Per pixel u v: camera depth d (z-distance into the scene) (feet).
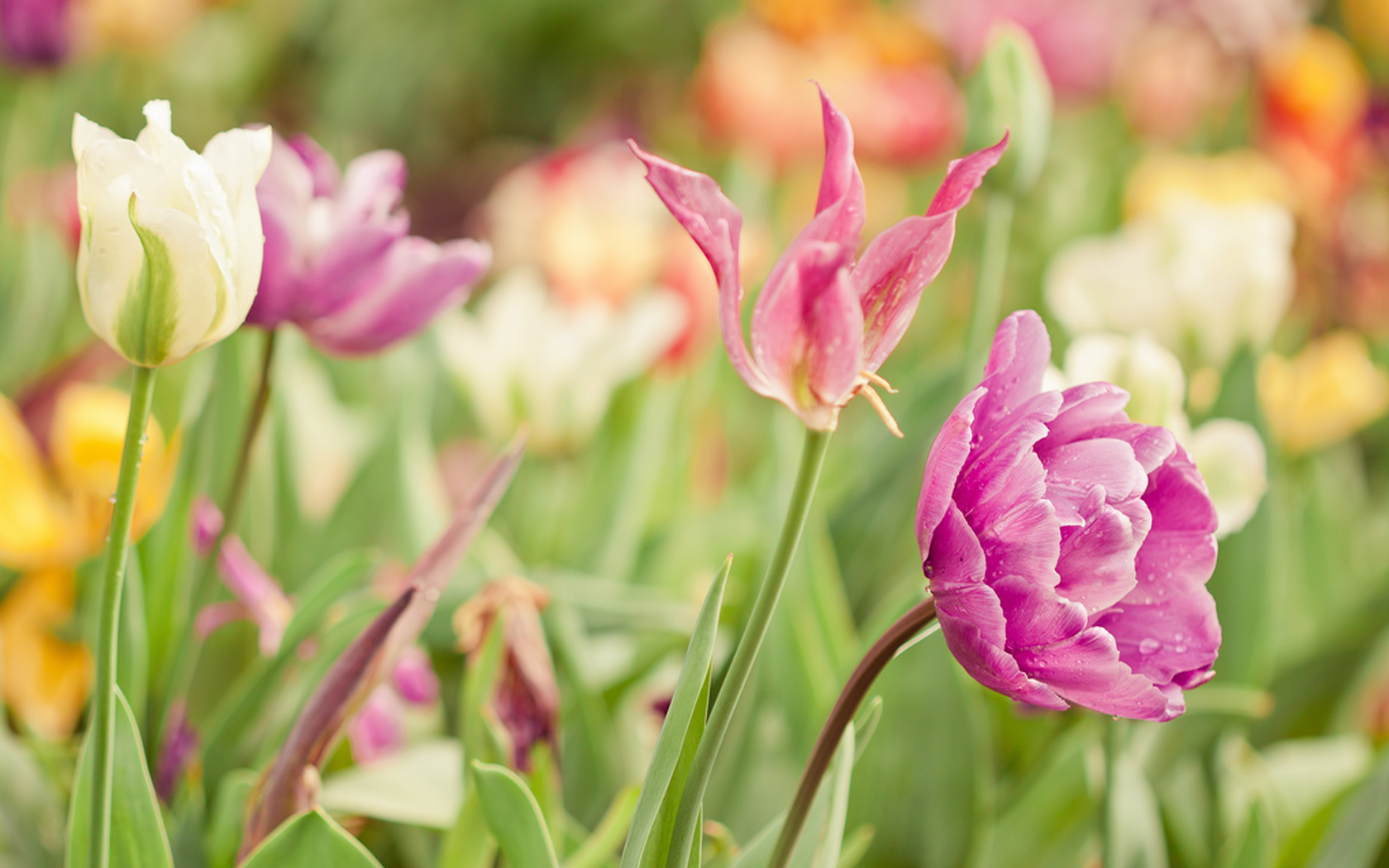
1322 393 8.13
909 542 6.64
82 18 9.38
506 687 4.52
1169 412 4.81
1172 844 5.77
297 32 20.72
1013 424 4.01
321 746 4.26
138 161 3.95
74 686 5.54
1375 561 8.40
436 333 7.26
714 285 7.27
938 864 4.96
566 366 6.65
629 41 22.75
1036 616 3.96
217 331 3.98
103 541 5.43
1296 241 11.35
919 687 4.94
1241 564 5.74
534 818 4.24
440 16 21.36
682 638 5.47
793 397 3.94
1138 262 6.82
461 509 4.31
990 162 3.93
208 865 4.56
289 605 4.92
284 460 5.92
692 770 4.03
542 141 21.97
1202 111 14.90
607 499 7.07
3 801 4.59
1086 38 13.93
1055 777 5.14
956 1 14.24
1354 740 6.51
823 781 4.35
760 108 11.63
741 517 6.88
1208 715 5.70
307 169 4.53
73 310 9.46
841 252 3.88
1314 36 16.75
